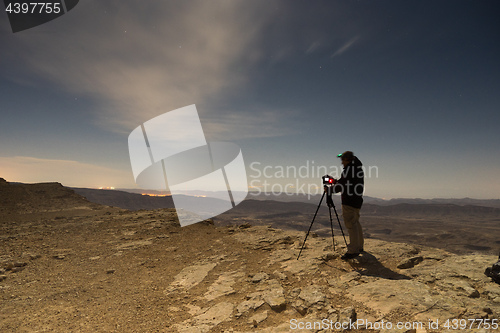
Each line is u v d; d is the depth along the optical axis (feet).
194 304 12.75
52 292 14.80
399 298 11.31
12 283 16.37
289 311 11.23
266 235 26.68
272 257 19.30
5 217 46.91
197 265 19.04
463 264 14.76
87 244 26.66
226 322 10.66
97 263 20.53
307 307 11.28
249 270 17.07
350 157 17.63
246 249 22.44
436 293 11.56
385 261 16.71
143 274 17.76
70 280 16.89
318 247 20.81
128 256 22.22
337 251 19.39
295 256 18.83
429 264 15.81
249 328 10.05
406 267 15.60
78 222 39.60
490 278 12.57
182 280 16.20
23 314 12.01
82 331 10.34
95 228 34.47
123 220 39.73
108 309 12.48
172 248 24.35
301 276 15.11
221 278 16.03
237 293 13.64
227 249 22.98
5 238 29.43
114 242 27.20
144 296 14.01
